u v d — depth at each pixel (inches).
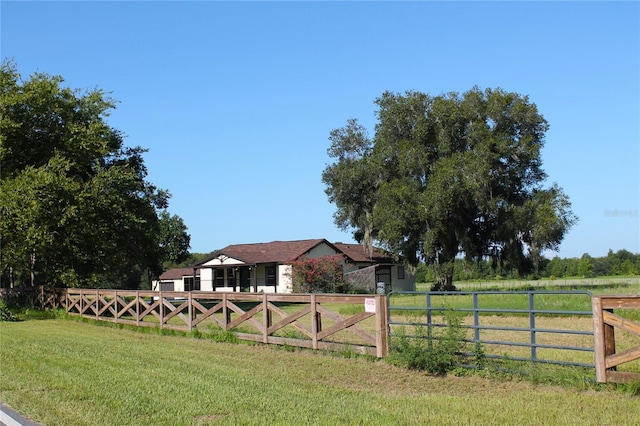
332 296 511.5
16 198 960.3
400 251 1824.6
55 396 341.1
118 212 1091.3
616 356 345.1
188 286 2476.6
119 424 283.9
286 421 288.7
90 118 1157.7
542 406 314.7
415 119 1824.6
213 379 400.8
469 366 414.0
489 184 1704.0
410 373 424.5
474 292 421.4
